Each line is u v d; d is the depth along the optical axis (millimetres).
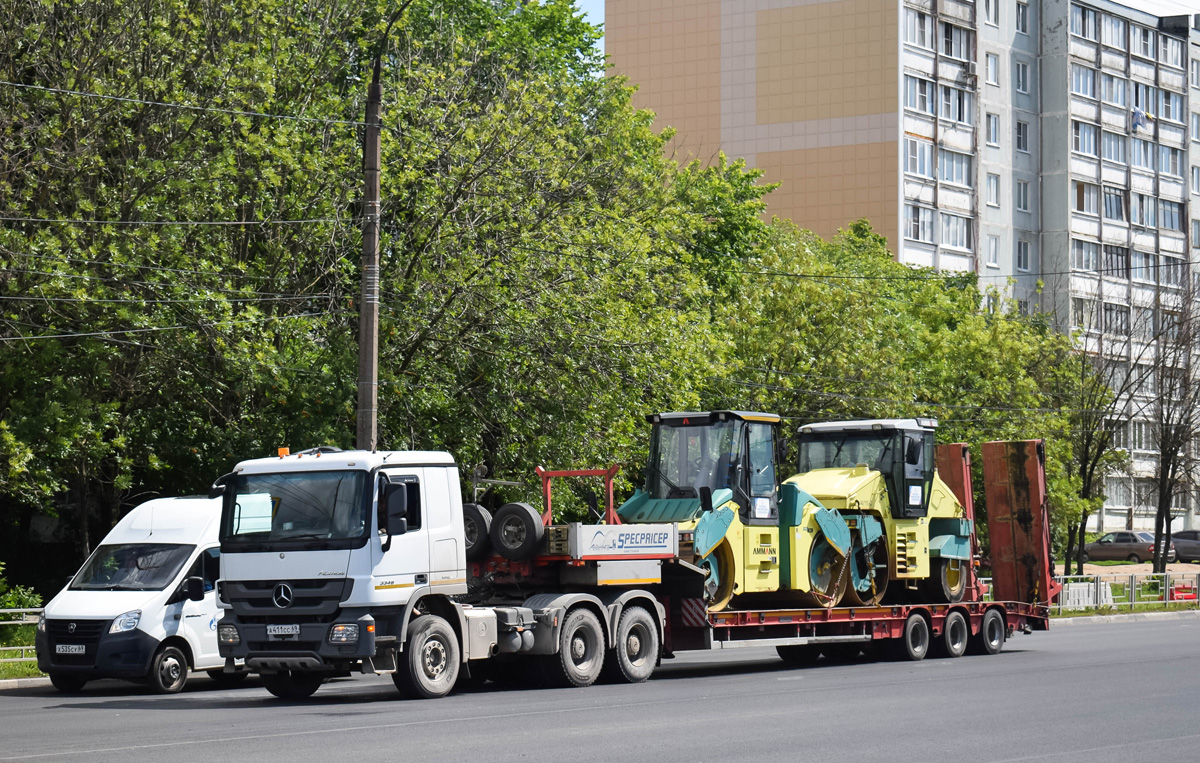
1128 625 33781
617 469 18234
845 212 65375
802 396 37938
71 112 23281
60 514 32812
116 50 23875
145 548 18609
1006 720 12969
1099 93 73688
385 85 28688
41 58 24297
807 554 20078
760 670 20266
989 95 70375
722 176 46875
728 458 19219
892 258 57969
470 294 26188
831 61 65938
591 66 42562
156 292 23172
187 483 27953
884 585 22016
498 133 26703
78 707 15297
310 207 25844
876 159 64812
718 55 68500
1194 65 79500
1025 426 44906
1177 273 55031
